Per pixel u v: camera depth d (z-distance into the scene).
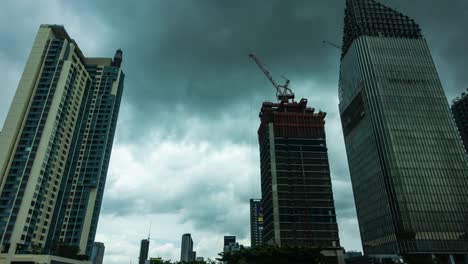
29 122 158.38
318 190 194.00
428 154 163.75
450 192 154.25
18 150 151.50
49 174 155.75
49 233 155.00
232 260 120.44
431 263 134.25
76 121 183.00
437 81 184.38
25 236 137.88
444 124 171.88
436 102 178.12
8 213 137.88
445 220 147.75
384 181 164.12
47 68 173.12
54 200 159.38
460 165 161.25
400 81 183.62
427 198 152.62
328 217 185.62
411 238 143.88
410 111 175.00
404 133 168.88
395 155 162.88
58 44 179.88
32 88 166.62
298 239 178.38
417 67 188.38
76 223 192.25
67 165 172.12
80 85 188.75
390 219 156.62
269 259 111.00
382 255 139.50
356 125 199.25
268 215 197.75
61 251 160.62
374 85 183.38
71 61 177.62
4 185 143.62
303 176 198.12
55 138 161.12
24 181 145.00
